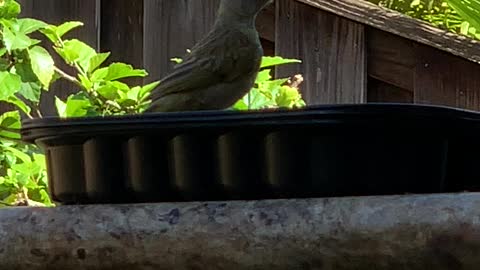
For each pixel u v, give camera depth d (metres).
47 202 1.11
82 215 0.64
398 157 0.63
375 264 0.59
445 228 0.57
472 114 0.64
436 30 1.12
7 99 1.13
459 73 1.12
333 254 0.59
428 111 0.62
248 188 0.64
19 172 1.10
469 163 0.67
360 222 0.58
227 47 0.68
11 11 1.13
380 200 0.59
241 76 0.69
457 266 0.57
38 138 0.69
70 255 0.64
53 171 0.69
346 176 0.62
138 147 0.65
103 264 0.63
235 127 0.63
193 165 0.64
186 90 0.69
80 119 0.66
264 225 0.60
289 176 0.62
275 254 0.60
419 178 0.63
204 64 0.68
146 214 0.62
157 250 0.62
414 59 1.13
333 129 0.62
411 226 0.57
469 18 1.06
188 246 0.61
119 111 1.12
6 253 0.65
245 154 0.63
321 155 0.62
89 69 1.14
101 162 0.66
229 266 0.61
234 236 0.60
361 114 0.61
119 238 0.62
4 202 1.11
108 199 0.67
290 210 0.60
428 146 0.64
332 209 0.59
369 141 0.62
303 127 0.62
